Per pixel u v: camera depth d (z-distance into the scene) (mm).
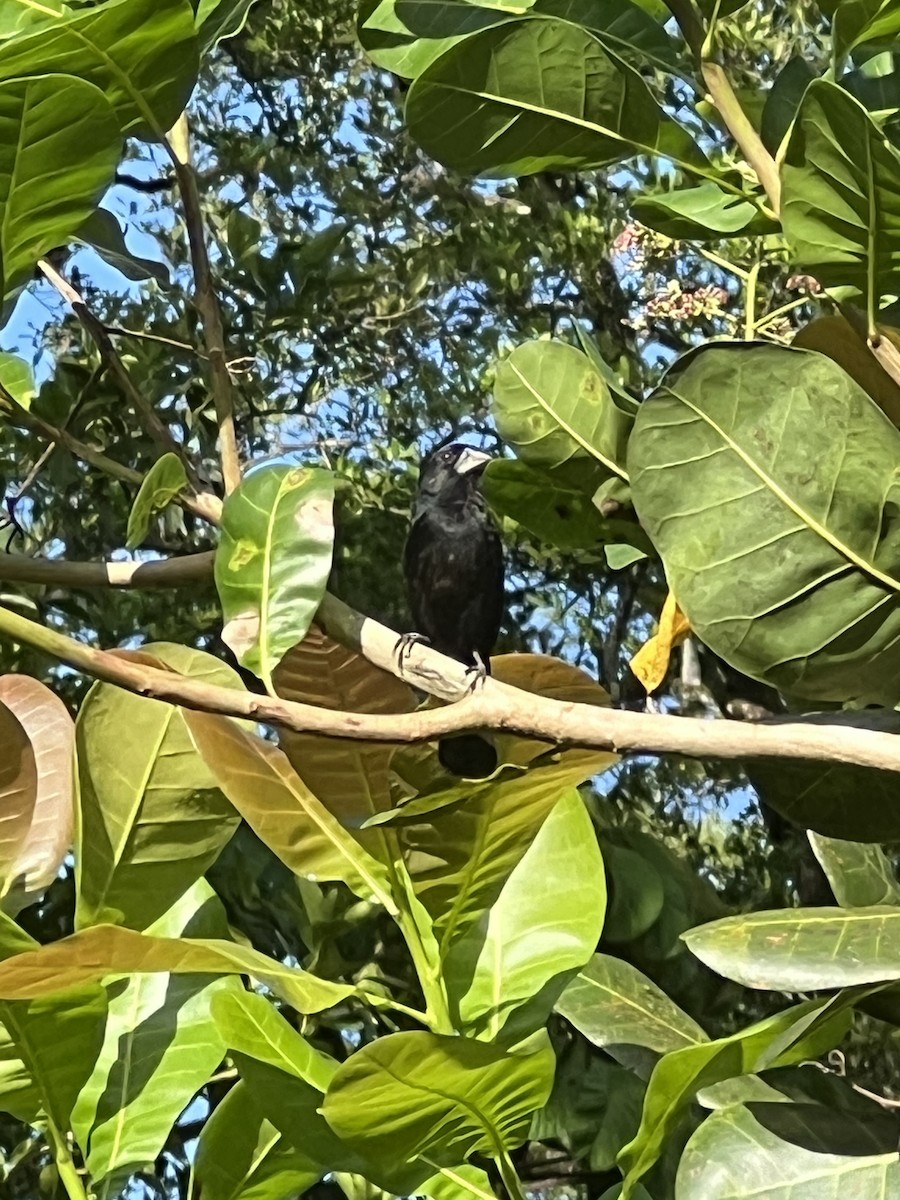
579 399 2307
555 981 2014
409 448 5930
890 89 2248
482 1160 3844
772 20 6098
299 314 5047
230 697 1438
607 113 1975
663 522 1757
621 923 3475
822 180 1758
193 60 1850
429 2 2203
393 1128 1691
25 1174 4594
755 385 1725
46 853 2031
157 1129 2047
